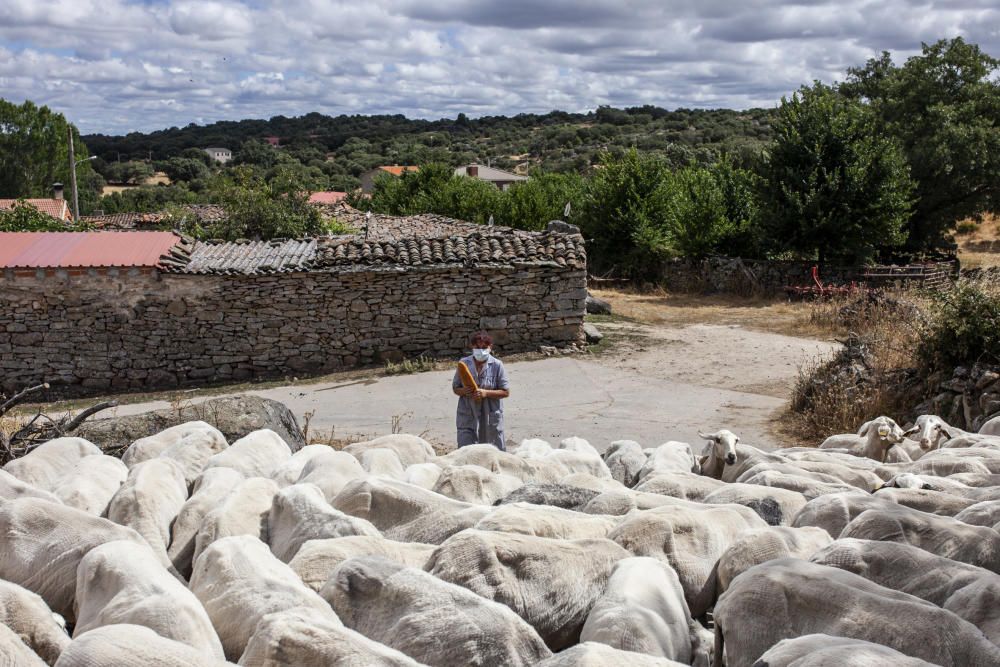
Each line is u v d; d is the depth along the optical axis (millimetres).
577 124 177375
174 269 20516
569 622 5105
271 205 33031
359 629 4613
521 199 39531
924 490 6520
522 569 5164
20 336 20328
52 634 4605
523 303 21766
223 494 6715
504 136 167875
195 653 3885
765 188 32625
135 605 4477
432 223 34125
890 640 4121
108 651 3766
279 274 20844
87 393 20391
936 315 14953
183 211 37562
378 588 4695
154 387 20562
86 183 84312
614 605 4605
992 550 5359
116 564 4934
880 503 6020
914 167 38000
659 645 4371
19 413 18297
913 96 41188
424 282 21375
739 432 15305
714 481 7520
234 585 4781
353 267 21078
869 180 30844
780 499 6734
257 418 11094
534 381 19266
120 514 6449
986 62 41344
